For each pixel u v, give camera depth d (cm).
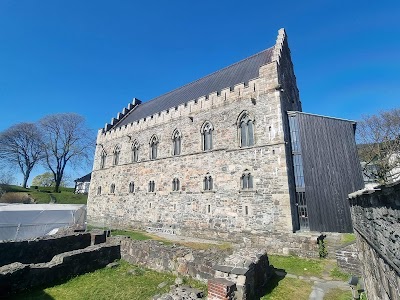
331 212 1991
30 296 1072
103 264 1486
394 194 390
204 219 2559
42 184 8706
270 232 2086
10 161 6328
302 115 2323
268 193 2181
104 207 3838
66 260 1302
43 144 6366
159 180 3142
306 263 1563
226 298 810
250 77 2842
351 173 2009
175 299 889
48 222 2711
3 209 2481
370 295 774
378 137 3862
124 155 3775
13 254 1466
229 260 1001
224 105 2711
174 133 3142
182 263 1238
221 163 2575
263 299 978
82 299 1034
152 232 2886
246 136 2492
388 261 452
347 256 1350
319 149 2155
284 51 2972
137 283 1187
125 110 4803
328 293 1055
